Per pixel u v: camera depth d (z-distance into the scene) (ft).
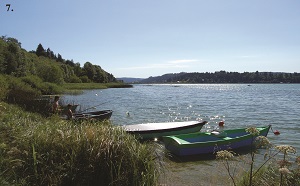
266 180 18.11
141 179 18.04
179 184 23.94
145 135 41.60
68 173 17.49
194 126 46.91
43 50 415.03
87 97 141.18
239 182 19.15
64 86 205.46
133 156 18.92
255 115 77.25
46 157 18.25
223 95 175.42
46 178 17.08
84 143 18.97
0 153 18.31
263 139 14.58
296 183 16.83
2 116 28.53
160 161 24.59
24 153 18.34
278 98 146.20
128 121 65.10
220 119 69.97
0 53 146.82
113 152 18.62
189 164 30.66
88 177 17.67
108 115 55.01
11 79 97.04
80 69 343.87
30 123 27.07
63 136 19.47
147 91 233.35
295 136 47.62
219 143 35.58
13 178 16.57
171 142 35.09
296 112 83.61
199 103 114.21
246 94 188.24
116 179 17.72
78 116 50.42
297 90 256.52
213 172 27.63
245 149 37.27
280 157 32.12
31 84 130.11
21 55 170.40
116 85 315.37
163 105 103.91
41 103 55.52
